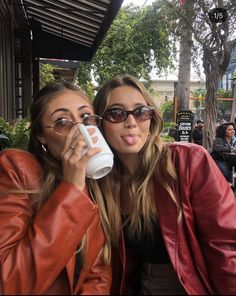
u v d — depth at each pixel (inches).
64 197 46.5
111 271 56.7
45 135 55.4
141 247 61.4
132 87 60.5
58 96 54.3
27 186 53.3
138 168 62.2
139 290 59.3
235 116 624.7
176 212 57.9
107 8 281.3
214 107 449.4
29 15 406.0
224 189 58.8
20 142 142.9
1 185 53.2
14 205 51.3
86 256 50.9
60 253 45.3
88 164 47.8
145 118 59.7
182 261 56.4
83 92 56.7
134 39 711.7
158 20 553.0
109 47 749.9
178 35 475.5
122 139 59.6
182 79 601.3
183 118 440.5
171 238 57.4
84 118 54.2
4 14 281.7
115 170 62.8
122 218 62.2
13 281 44.0
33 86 442.0
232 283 54.9
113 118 59.2
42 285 44.1
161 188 59.7
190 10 433.1
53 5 324.5
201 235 58.7
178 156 60.3
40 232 45.2
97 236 53.8
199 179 58.6
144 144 61.7
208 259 57.2
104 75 755.4
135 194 60.6
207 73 444.1
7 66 305.3
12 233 48.8
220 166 249.0
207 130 452.1
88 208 47.6
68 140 48.5
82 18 349.4
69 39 446.3
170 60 708.0
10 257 45.2
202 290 55.6
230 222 56.9
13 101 352.5
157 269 60.2
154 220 60.0
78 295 47.7
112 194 61.4
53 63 618.5
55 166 54.4
